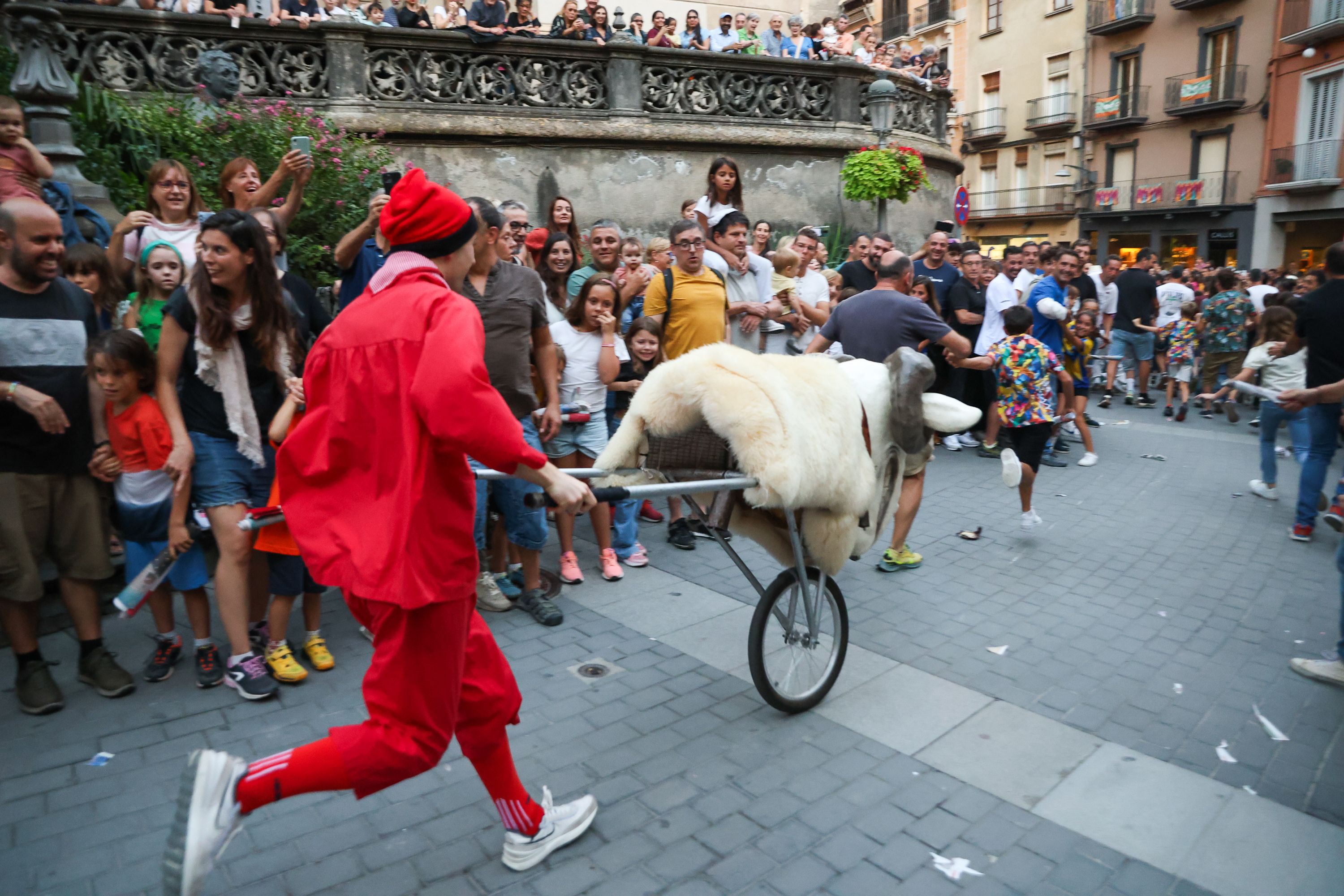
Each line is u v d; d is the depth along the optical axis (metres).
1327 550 5.71
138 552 3.63
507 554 5.05
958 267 9.65
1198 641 4.24
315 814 2.83
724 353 3.04
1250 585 5.04
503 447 1.95
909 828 2.77
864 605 4.68
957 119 39.03
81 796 2.91
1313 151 26.59
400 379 2.01
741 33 14.09
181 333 3.33
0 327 3.23
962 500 6.93
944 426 3.72
